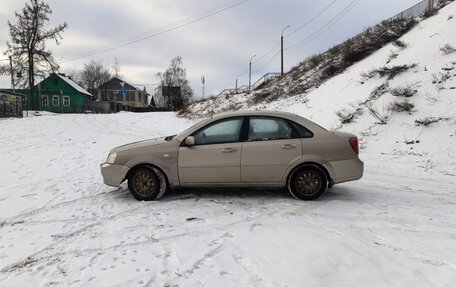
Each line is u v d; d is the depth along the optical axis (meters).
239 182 6.07
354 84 20.08
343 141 6.05
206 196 6.32
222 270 3.54
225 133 6.14
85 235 4.56
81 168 9.02
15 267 3.70
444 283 3.24
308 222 4.91
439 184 7.71
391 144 12.39
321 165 6.00
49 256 3.95
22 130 18.31
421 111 13.37
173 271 3.54
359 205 5.78
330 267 3.57
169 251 4.02
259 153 5.99
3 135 15.82
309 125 6.17
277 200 6.03
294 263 3.65
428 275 3.39
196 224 4.89
